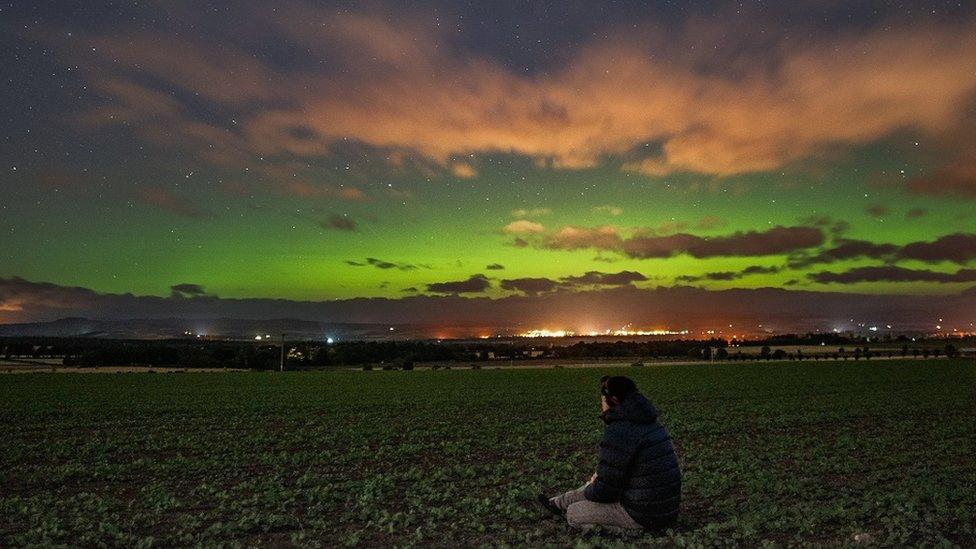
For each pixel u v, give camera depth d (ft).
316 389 157.48
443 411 102.32
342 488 43.78
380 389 156.35
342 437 72.28
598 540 28.43
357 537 30.71
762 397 122.52
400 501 40.16
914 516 33.60
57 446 64.54
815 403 108.88
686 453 58.23
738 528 31.40
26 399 126.21
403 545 29.99
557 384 174.19
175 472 50.88
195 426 83.87
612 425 30.22
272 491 40.40
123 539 31.07
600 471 29.89
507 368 297.33
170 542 31.04
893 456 55.72
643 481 29.63
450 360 397.60
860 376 185.98
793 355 390.83
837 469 48.83
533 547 28.68
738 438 68.80
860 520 34.22
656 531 30.63
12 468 52.54
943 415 90.48
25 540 30.89
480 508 36.55
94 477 48.49
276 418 93.20
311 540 30.99
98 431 78.95
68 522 34.73
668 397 123.44
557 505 32.89
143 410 104.63
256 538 31.68
